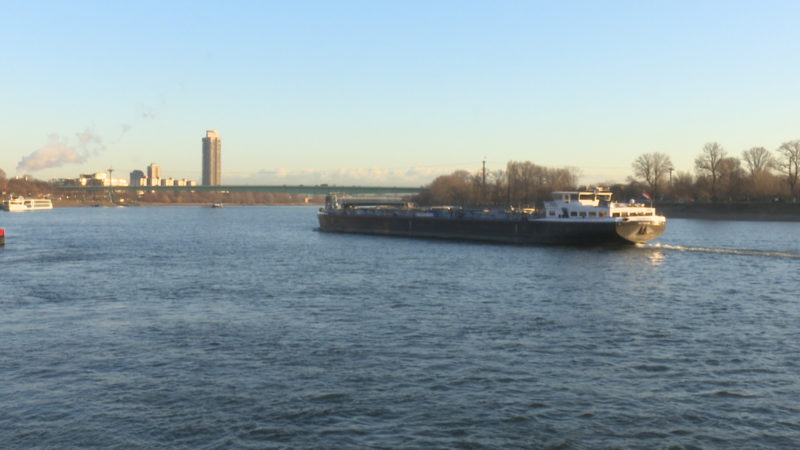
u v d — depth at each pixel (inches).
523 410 1326.3
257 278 3213.6
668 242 5295.3
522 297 2600.9
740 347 1796.3
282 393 1423.5
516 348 1785.2
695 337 1910.7
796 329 2016.5
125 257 4320.9
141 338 1907.0
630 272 3331.7
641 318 2182.6
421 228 6225.4
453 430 1232.2
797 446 1167.6
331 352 1748.3
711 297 2591.0
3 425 1258.0
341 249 4943.4
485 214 5792.3
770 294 2657.5
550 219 4879.4
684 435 1210.6
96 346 1815.9
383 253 4559.5
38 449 1160.2
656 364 1633.9
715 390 1441.9
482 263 3811.5
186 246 5300.2
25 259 4160.9
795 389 1448.1
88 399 1392.7
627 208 4685.0
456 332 1977.1
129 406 1352.1
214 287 2908.5
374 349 1777.8
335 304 2455.7
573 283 2970.0
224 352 1752.0
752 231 6766.7
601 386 1467.8
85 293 2738.7
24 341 1872.5
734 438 1199.6
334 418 1286.9
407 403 1364.4
